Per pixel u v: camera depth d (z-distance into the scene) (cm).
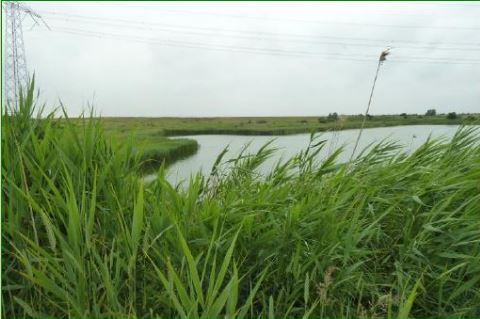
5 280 262
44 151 315
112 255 251
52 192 308
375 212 378
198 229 299
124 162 361
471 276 324
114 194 305
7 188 289
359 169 439
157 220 287
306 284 254
